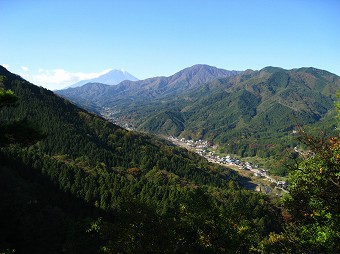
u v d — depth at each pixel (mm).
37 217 39250
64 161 98938
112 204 68875
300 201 14492
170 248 17281
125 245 17031
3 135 16281
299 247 15961
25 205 42938
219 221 19359
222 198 89875
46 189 66125
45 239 34375
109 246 17516
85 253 24141
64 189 72562
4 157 72562
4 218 36125
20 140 17016
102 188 75875
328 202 12023
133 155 134750
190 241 19047
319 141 12398
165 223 17812
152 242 17078
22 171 70562
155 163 132250
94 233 25797
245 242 19500
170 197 74000
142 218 17469
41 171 77812
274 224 54062
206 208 19797
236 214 20594
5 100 16688
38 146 107562
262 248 21234
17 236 33281
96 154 114938
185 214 19875
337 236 14148
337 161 11789
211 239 19156
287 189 17406
